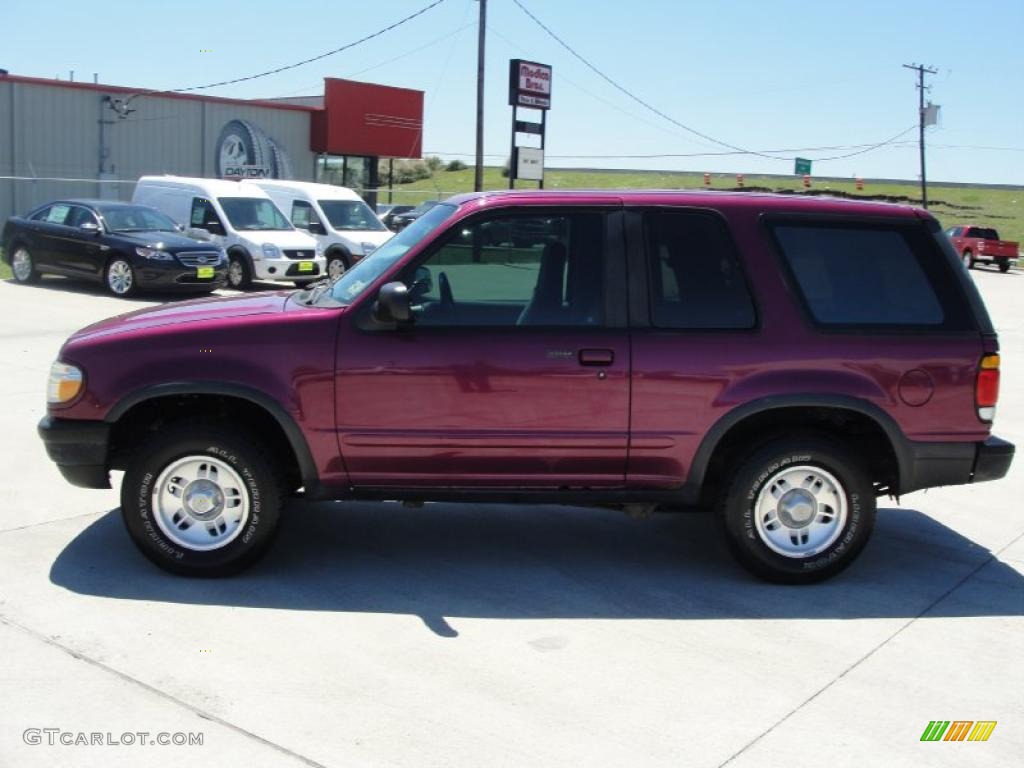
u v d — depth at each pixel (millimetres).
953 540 6266
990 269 44656
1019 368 13500
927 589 5406
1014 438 9195
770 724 3908
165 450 5043
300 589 5121
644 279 5184
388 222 32312
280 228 20656
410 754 3602
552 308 5164
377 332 5070
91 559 5398
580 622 4828
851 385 5145
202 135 33406
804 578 5344
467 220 5176
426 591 5156
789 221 5305
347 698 3998
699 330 5152
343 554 5660
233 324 5113
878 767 3635
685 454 5172
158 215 18953
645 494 5277
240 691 4027
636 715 3939
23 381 9953
